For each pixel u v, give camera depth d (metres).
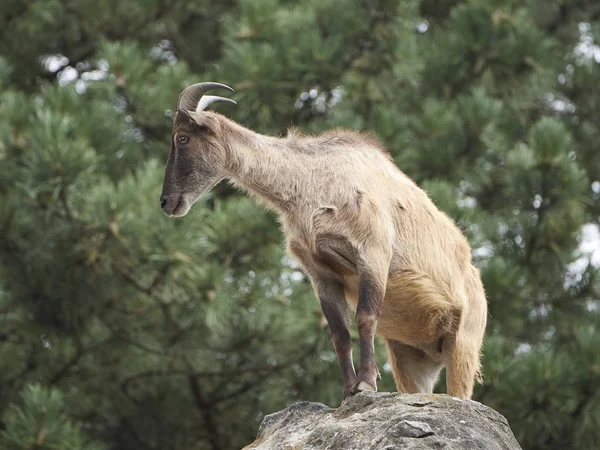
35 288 41.75
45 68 54.75
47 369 42.81
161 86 45.91
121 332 42.47
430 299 24.80
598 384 39.41
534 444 41.72
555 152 44.06
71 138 40.81
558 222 44.78
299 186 24.30
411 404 21.36
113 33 54.62
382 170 24.95
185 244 37.62
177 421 44.59
